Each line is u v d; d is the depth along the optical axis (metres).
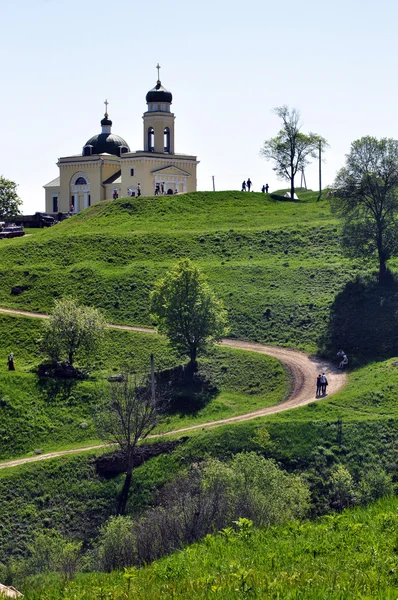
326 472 101.88
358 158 158.50
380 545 32.66
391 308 150.62
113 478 106.06
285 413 116.44
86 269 180.12
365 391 121.94
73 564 79.44
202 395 130.62
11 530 95.88
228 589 28.16
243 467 86.94
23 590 33.66
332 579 28.94
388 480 94.38
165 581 31.19
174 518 65.31
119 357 144.38
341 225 189.50
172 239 194.50
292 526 37.03
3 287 176.75
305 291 162.88
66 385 130.12
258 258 182.50
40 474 105.19
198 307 138.88
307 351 144.12
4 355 147.00
